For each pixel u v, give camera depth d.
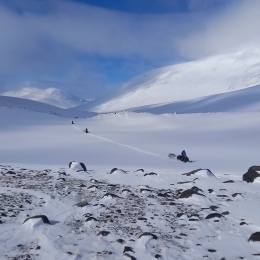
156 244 7.26
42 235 7.42
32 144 40.34
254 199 11.76
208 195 12.36
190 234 8.02
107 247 7.02
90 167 22.06
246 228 8.57
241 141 40.81
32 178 14.81
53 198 11.08
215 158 30.17
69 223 8.57
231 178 17.22
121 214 9.54
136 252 6.80
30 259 6.20
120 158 30.08
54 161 27.34
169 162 28.19
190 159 30.12
